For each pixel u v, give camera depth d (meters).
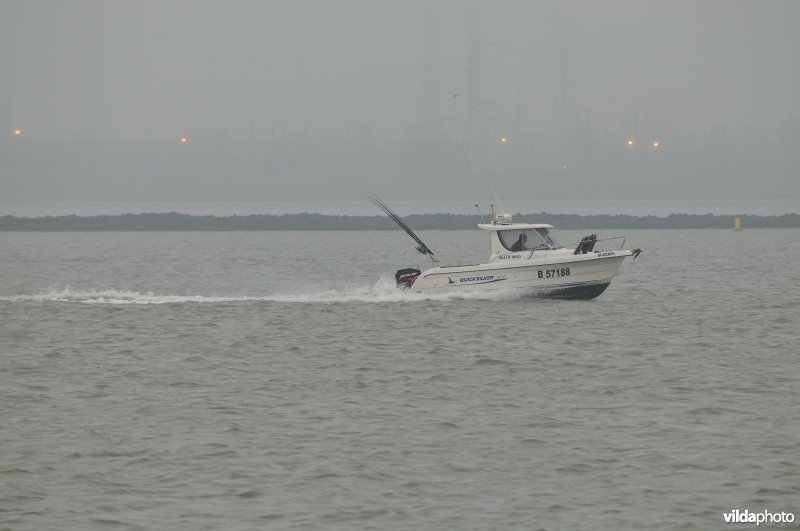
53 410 82.62
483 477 66.44
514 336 116.38
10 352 108.38
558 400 85.81
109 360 104.06
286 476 66.56
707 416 80.19
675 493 63.44
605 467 68.12
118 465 68.56
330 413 81.69
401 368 99.56
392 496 63.16
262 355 106.88
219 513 60.50
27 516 59.84
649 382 92.31
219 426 77.75
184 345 112.69
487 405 84.19
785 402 84.44
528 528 58.47
